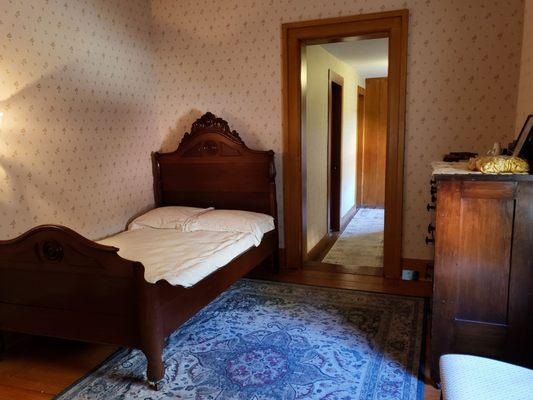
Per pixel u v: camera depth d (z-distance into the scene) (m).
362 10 3.34
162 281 2.09
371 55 5.23
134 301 2.00
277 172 3.78
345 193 6.17
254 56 3.68
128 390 2.07
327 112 5.07
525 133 2.21
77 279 2.10
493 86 3.14
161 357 2.08
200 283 2.43
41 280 2.16
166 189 3.98
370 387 2.05
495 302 1.91
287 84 3.62
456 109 3.25
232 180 3.75
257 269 3.88
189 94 3.93
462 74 3.20
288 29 3.54
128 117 3.62
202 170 3.83
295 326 2.71
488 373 1.38
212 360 2.32
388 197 3.49
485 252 1.88
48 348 2.52
